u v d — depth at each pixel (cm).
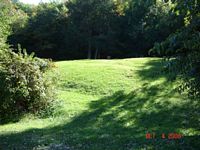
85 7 6209
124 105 1973
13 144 1234
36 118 1928
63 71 2809
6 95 1962
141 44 5697
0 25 2728
